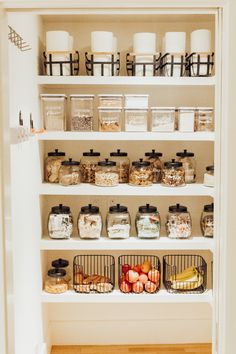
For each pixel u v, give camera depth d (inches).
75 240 116.1
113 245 115.3
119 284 120.5
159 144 126.9
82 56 124.3
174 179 116.0
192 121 114.2
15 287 79.8
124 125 118.4
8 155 62.9
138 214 119.6
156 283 118.3
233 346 61.2
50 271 117.5
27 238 93.7
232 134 59.4
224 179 60.7
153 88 125.3
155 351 127.3
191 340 132.0
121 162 121.6
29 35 98.3
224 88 60.1
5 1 58.1
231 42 58.7
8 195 63.0
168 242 115.5
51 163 120.3
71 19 119.7
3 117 60.4
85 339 131.6
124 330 131.7
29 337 95.1
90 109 114.7
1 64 59.4
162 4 60.0
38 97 111.8
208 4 59.5
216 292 65.3
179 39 113.7
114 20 121.2
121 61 124.6
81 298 115.7
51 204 127.6
